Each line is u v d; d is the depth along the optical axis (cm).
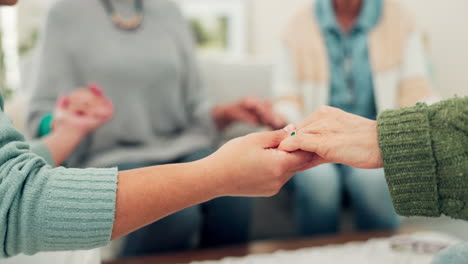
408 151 44
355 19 133
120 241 103
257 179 49
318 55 130
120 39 113
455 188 42
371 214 115
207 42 200
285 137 54
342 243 103
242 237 111
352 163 48
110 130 111
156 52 117
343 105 128
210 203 106
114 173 44
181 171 46
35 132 99
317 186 115
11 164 41
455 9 154
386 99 125
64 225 41
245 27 195
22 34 167
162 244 101
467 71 153
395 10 131
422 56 130
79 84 110
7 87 158
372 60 126
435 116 44
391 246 99
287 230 133
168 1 128
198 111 127
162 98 120
